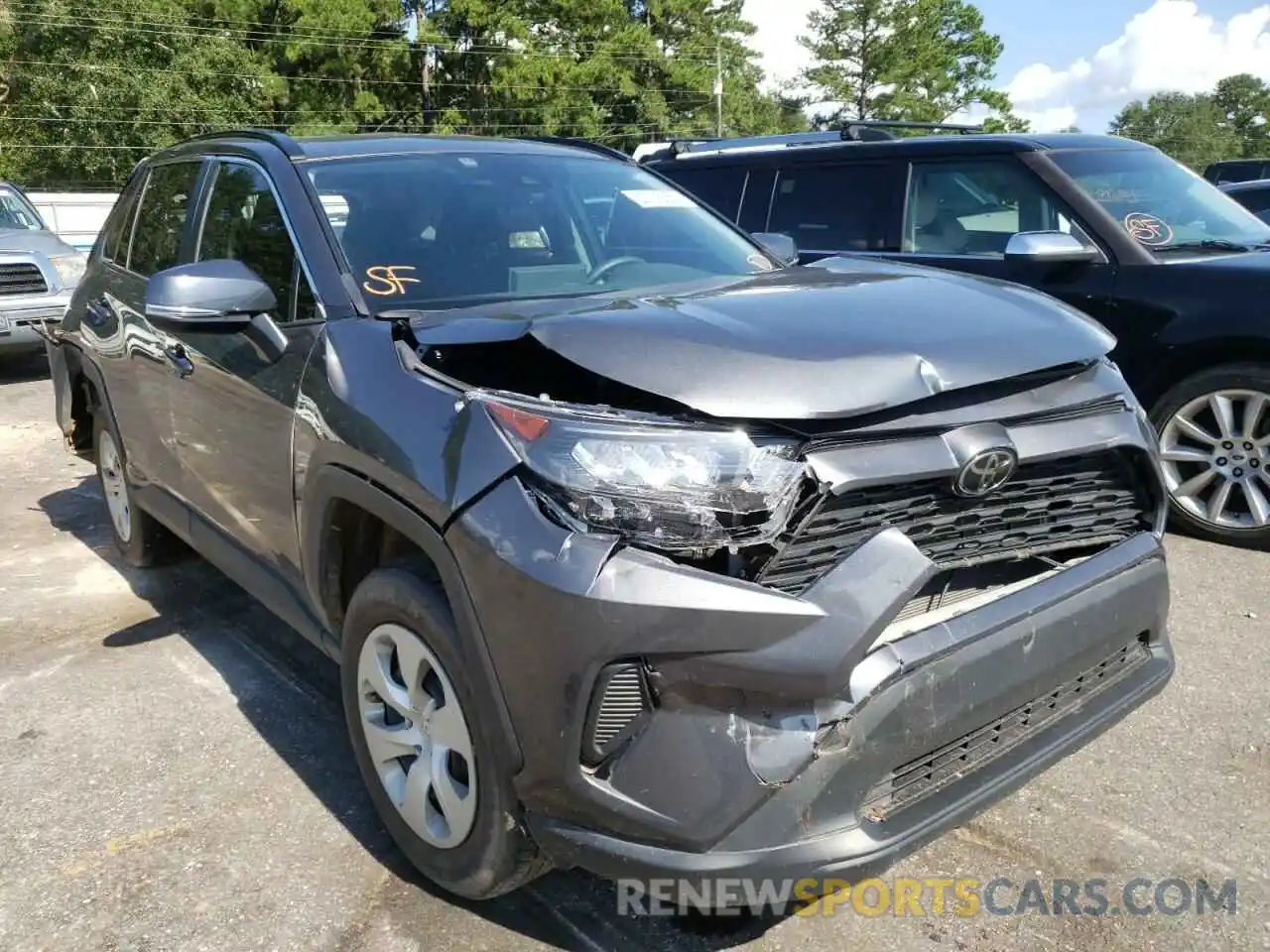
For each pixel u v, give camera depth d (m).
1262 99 103.62
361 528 2.76
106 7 40.78
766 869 2.01
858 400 2.15
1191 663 3.76
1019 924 2.51
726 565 2.06
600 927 2.52
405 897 2.62
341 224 3.15
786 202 6.54
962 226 5.76
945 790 2.27
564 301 2.87
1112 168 5.56
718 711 2.00
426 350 2.62
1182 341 4.81
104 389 4.44
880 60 58.06
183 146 4.43
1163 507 2.73
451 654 2.29
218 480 3.45
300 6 46.41
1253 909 2.54
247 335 2.98
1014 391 2.46
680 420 2.11
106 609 4.50
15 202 10.97
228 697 3.69
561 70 48.00
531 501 2.10
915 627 2.23
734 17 58.59
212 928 2.53
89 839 2.88
